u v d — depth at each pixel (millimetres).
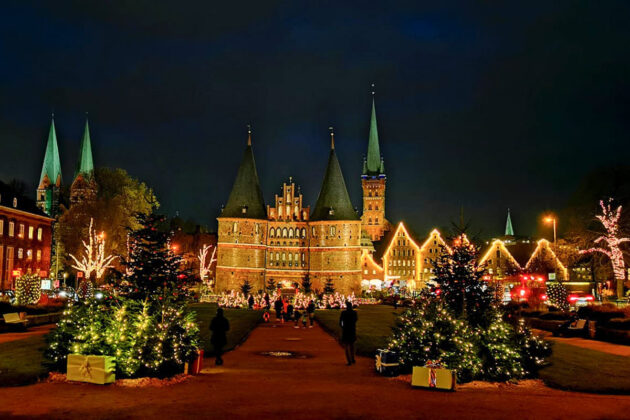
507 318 24344
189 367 22484
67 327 21469
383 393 18766
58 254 111750
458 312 23406
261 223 136875
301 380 21531
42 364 21375
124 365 20281
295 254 140000
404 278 158250
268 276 139000
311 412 15930
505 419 15359
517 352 21984
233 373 23391
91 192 107562
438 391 19250
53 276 117062
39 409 15953
